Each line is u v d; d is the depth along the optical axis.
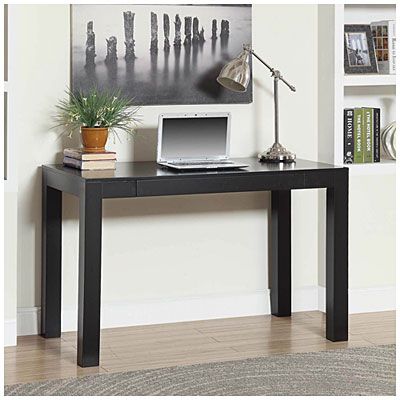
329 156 6.11
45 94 5.59
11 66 5.29
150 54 5.77
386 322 5.97
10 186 5.35
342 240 5.50
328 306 5.54
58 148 5.64
